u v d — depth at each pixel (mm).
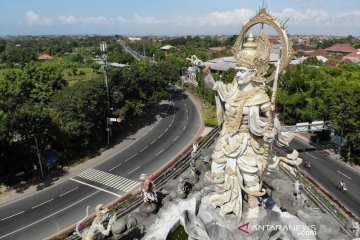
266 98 18312
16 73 73688
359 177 45094
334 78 61312
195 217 20344
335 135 55156
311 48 173750
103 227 18016
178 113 74500
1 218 34125
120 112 55906
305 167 47906
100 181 42375
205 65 20406
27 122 39375
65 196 38562
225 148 19109
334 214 24734
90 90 50188
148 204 23672
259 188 19125
